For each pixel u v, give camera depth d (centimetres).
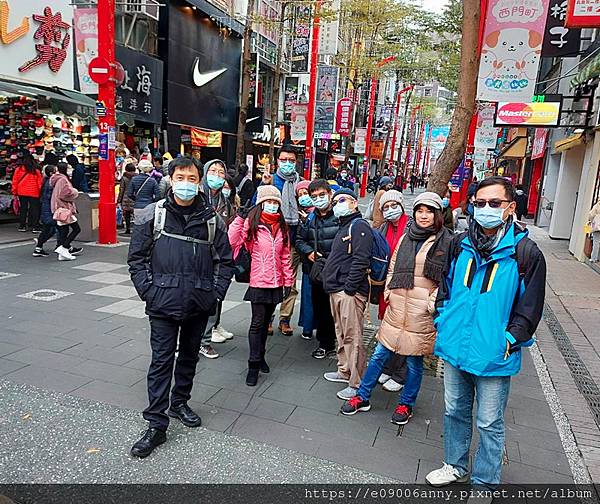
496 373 274
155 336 336
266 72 2555
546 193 1880
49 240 1037
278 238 438
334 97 2358
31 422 353
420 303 368
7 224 1162
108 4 924
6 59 1104
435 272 362
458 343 286
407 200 3259
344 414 395
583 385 485
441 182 515
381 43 2306
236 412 389
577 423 407
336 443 352
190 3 1692
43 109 1181
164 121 1667
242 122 1505
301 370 480
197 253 338
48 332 527
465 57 495
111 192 1022
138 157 1490
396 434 370
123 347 499
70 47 1273
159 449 331
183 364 367
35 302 626
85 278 761
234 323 611
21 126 1202
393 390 446
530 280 271
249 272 438
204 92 1883
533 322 269
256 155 2586
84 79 1084
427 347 370
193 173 330
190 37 1756
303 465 323
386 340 380
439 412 411
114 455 322
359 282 400
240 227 438
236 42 2106
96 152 1387
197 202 345
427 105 4491
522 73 736
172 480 301
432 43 1852
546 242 1484
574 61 1515
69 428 349
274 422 376
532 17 719
